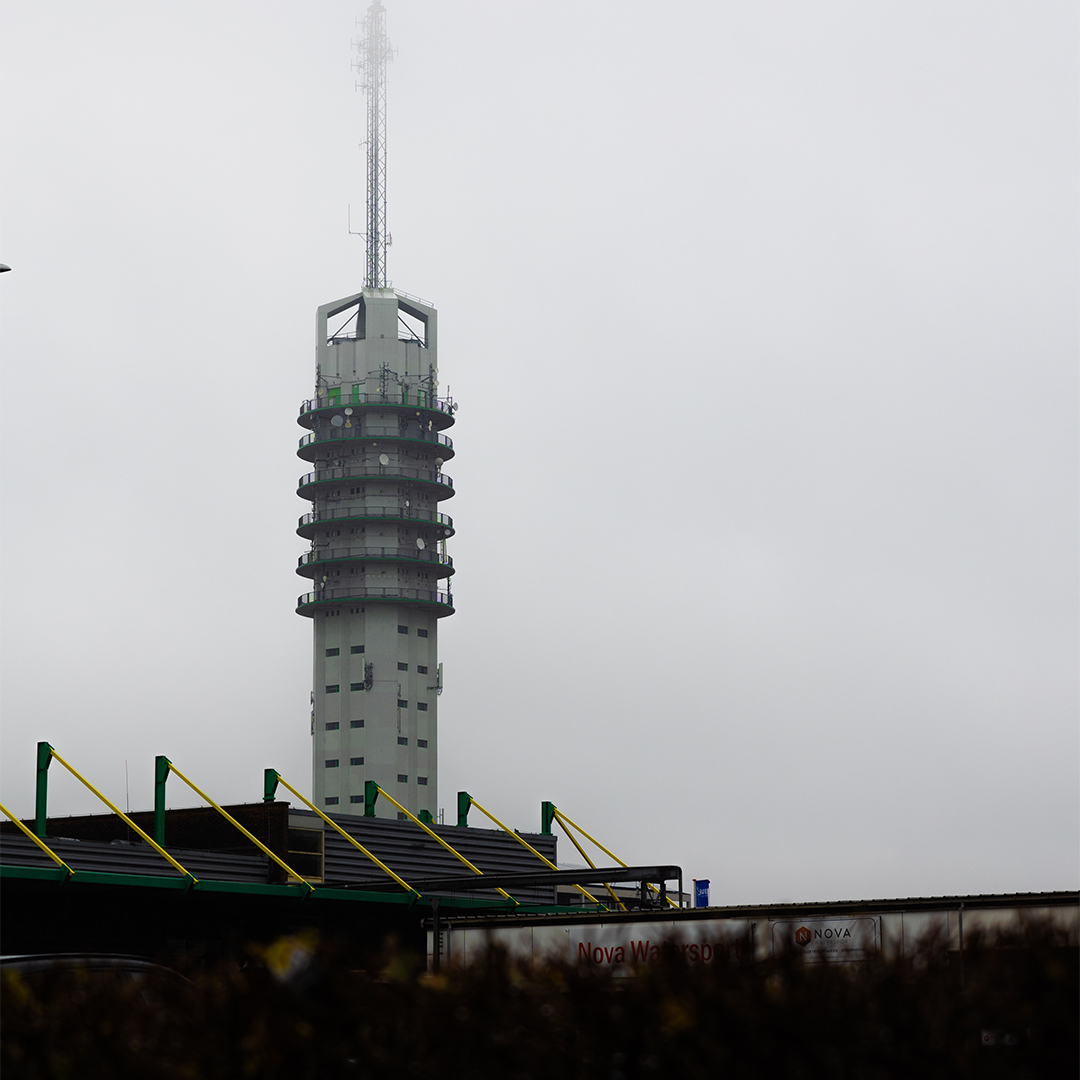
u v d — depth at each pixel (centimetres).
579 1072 992
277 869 9831
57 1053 1118
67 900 8519
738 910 3534
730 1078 963
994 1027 973
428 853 11419
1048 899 3334
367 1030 1042
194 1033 1073
